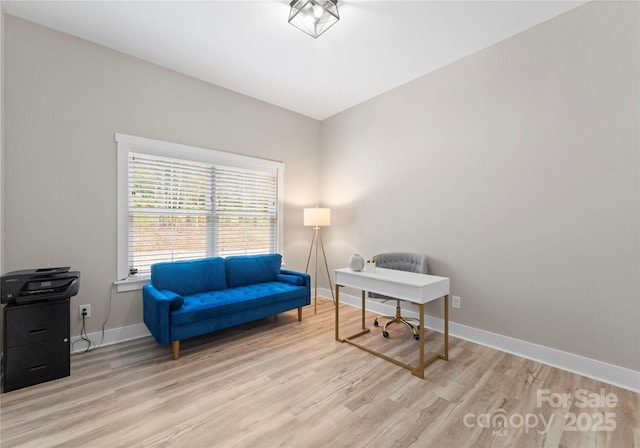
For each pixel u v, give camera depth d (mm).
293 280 3535
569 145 2297
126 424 1652
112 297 2801
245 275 3529
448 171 3078
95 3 2209
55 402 1852
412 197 3420
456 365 2371
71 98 2584
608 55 2121
